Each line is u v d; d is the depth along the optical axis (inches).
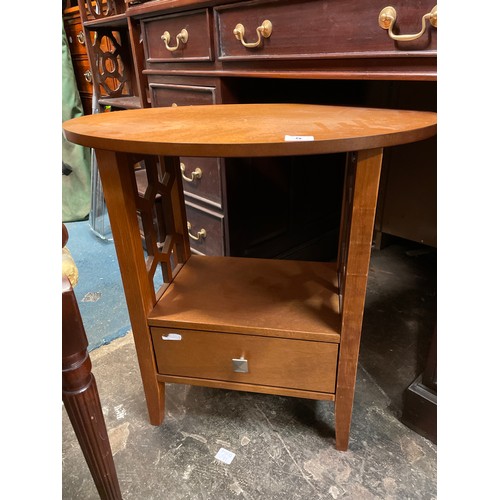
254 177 44.3
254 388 29.7
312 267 35.5
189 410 35.0
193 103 40.9
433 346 29.5
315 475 29.0
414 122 21.8
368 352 40.9
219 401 35.9
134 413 34.9
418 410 31.2
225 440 32.1
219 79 36.3
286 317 28.1
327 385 28.2
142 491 28.4
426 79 23.4
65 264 20.4
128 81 68.6
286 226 51.3
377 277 54.5
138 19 43.1
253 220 46.4
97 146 20.7
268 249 50.1
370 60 25.6
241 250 46.3
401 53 23.8
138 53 46.9
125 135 20.7
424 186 52.1
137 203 27.7
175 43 39.3
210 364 29.6
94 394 21.6
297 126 21.7
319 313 28.5
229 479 29.0
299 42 28.6
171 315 28.7
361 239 22.8
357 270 23.6
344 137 18.6
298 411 34.6
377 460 29.9
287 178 48.4
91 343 43.4
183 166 46.4
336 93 45.7
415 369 38.6
